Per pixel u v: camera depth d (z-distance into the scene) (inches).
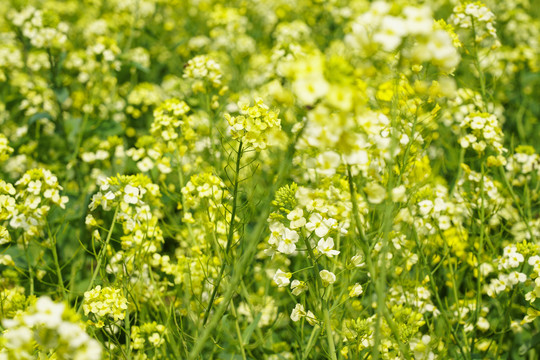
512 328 100.8
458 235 117.8
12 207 99.3
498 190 129.9
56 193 106.7
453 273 106.9
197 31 279.4
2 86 220.8
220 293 100.6
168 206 137.1
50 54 171.3
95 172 155.8
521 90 214.2
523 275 95.4
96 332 94.8
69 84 197.0
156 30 279.1
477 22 122.6
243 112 85.9
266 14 292.8
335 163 59.4
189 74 135.3
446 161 141.9
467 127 123.8
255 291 133.0
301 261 117.1
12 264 102.3
